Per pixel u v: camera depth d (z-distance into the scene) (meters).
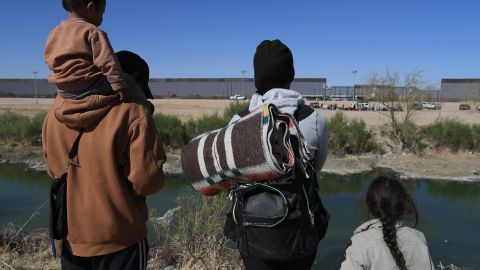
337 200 15.14
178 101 80.06
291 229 2.23
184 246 5.69
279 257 2.24
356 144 24.00
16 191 15.71
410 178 19.50
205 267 5.27
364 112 43.69
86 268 2.47
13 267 4.75
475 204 15.09
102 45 2.30
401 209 2.47
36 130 26.52
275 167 2.07
